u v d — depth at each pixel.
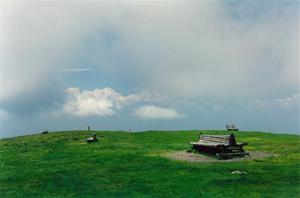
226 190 31.67
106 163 43.50
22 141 68.88
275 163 41.41
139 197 30.48
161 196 30.50
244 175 36.09
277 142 59.22
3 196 32.50
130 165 41.84
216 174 36.69
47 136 73.00
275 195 30.25
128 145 57.38
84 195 31.59
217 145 44.81
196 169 38.94
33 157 50.50
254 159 43.88
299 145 55.12
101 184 34.69
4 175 40.16
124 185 33.97
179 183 33.91
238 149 45.94
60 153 52.12
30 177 38.59
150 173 37.84
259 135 70.56
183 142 61.38
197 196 30.25
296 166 39.62
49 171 40.94
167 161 43.31
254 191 31.33
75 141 64.31
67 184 35.25
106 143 59.91
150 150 52.09
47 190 33.66
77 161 45.59
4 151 57.97
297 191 31.20
